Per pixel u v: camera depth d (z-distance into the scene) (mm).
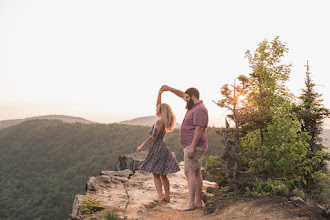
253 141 4688
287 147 4410
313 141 6336
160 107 4277
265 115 4660
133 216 3514
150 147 4332
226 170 3754
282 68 5531
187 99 3850
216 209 3238
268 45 5652
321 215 2461
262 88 5402
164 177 4406
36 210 139250
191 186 3721
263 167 4590
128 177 6523
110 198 4391
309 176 5449
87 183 5324
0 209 136625
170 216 3408
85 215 3490
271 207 2789
